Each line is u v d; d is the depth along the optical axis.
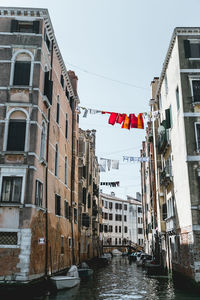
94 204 39.84
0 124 15.50
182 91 17.64
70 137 24.98
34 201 14.70
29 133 15.33
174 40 19.22
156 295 15.12
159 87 24.72
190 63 18.14
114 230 66.56
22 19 17.45
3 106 15.80
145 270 30.17
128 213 71.12
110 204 67.06
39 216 15.43
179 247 18.83
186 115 17.19
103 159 21.39
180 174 18.19
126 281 21.14
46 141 17.44
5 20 17.41
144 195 46.31
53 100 19.42
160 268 25.14
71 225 23.55
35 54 16.70
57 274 18.09
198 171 16.31
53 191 18.59
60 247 19.69
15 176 14.66
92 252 37.75
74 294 15.23
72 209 24.11
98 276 24.53
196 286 14.58
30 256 13.77
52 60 19.23
